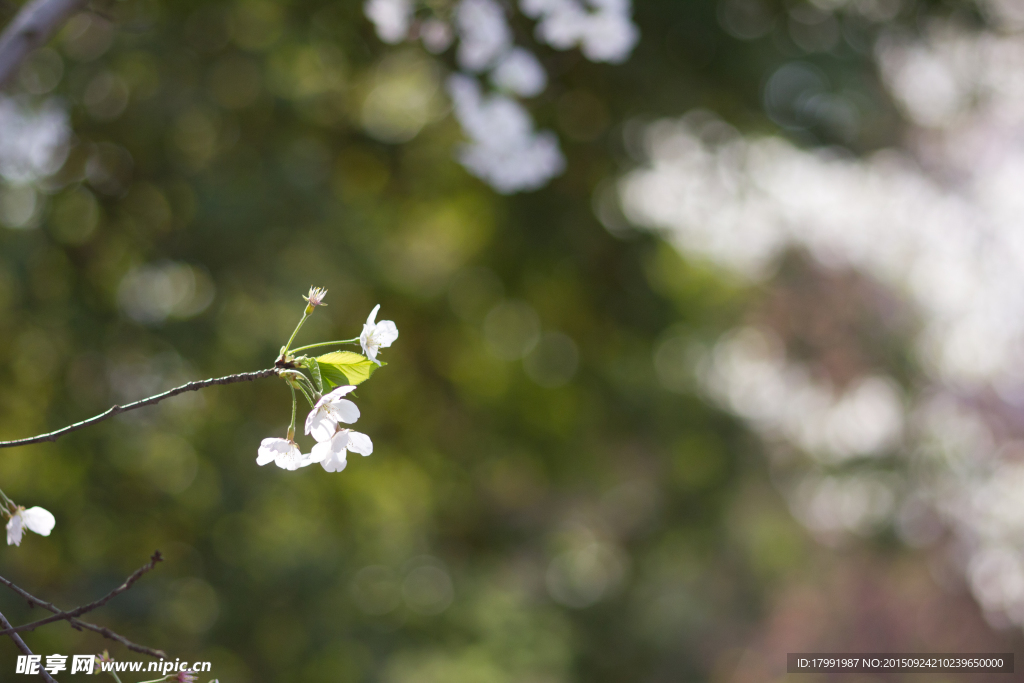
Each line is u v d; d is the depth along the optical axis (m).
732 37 5.09
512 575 8.57
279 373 1.17
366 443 1.17
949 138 7.63
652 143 5.67
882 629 10.41
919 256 8.88
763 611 10.97
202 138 4.88
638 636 9.13
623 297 6.17
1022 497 9.02
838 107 5.43
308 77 5.16
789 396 9.62
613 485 7.87
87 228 4.58
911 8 5.22
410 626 6.06
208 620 4.85
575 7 2.27
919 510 9.41
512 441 6.56
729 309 7.66
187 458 4.85
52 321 4.33
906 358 8.77
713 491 7.60
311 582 5.01
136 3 4.39
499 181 2.59
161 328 4.51
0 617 1.21
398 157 5.56
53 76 4.33
